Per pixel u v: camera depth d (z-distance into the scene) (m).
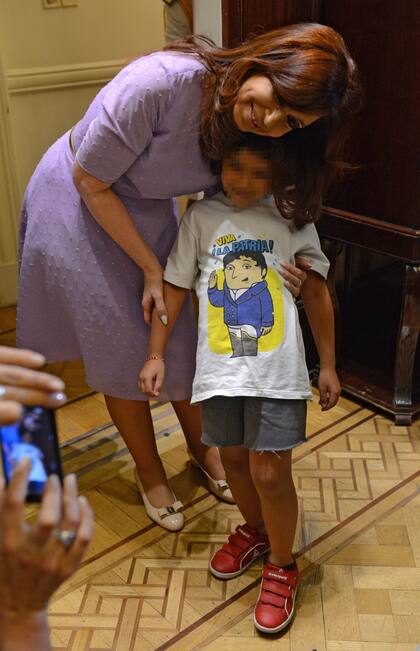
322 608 1.69
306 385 1.54
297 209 1.51
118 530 1.93
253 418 1.53
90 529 0.73
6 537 0.69
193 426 2.02
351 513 1.97
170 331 1.64
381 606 1.69
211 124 1.41
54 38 2.93
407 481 2.09
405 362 2.32
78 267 1.66
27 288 1.75
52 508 0.70
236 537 1.80
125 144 1.44
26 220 1.77
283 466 1.55
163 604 1.71
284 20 2.06
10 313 3.10
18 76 2.87
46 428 0.79
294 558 1.83
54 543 0.72
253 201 1.53
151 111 1.41
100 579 1.77
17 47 2.85
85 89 3.09
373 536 1.89
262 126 1.33
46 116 3.02
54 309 1.76
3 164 2.94
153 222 1.63
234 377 1.51
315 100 1.29
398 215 2.11
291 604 1.65
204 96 1.41
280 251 1.54
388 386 2.47
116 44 3.11
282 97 1.29
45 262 1.69
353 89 1.37
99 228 1.63
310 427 2.33
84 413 2.43
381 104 2.02
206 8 2.22
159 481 1.97
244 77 1.34
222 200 1.58
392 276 3.14
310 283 1.65
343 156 2.15
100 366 1.75
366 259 2.99
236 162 1.45
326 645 1.60
